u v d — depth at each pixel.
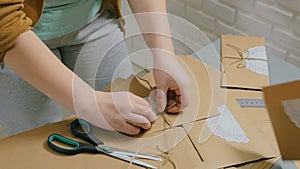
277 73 0.89
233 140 0.74
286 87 0.63
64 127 0.76
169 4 1.62
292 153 0.65
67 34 0.93
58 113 1.00
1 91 0.95
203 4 1.51
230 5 1.44
